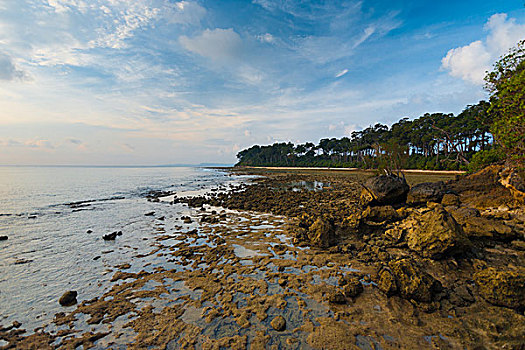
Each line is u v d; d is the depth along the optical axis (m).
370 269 8.09
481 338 4.75
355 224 12.81
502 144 15.46
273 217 16.44
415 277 6.23
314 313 5.80
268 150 151.88
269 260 9.01
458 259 8.27
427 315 5.55
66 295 6.59
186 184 45.78
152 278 7.82
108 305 6.33
